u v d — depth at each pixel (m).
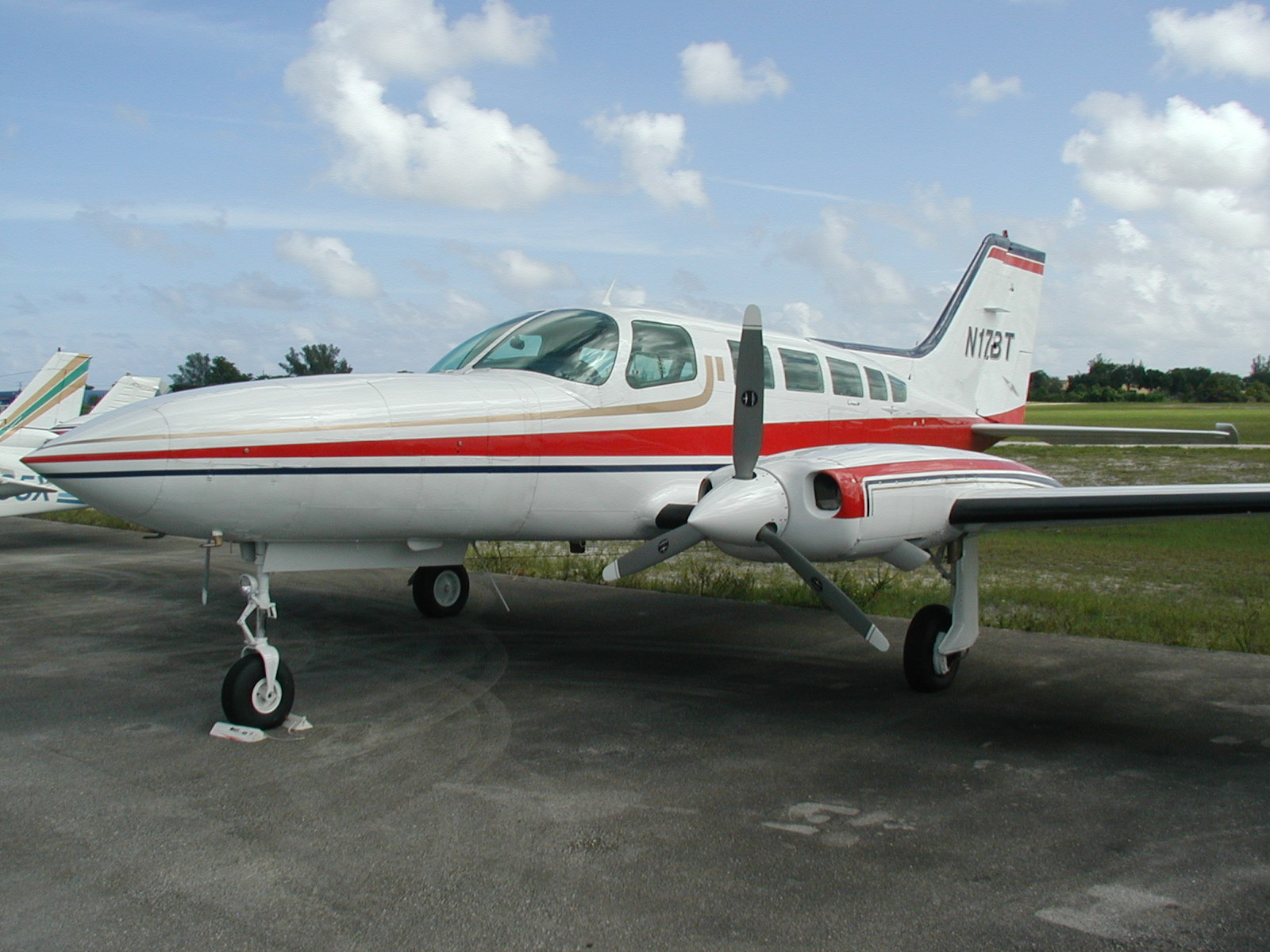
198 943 2.88
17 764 4.49
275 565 5.33
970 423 9.26
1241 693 5.89
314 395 5.20
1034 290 10.84
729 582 9.95
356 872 3.37
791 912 3.09
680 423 6.60
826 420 7.70
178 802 4.01
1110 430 8.56
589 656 6.89
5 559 12.35
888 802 4.07
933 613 5.85
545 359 6.30
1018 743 4.92
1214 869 3.42
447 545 6.29
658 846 3.59
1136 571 11.58
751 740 4.93
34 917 3.03
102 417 4.87
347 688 5.94
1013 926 3.00
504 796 4.11
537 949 2.86
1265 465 26.73
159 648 7.05
